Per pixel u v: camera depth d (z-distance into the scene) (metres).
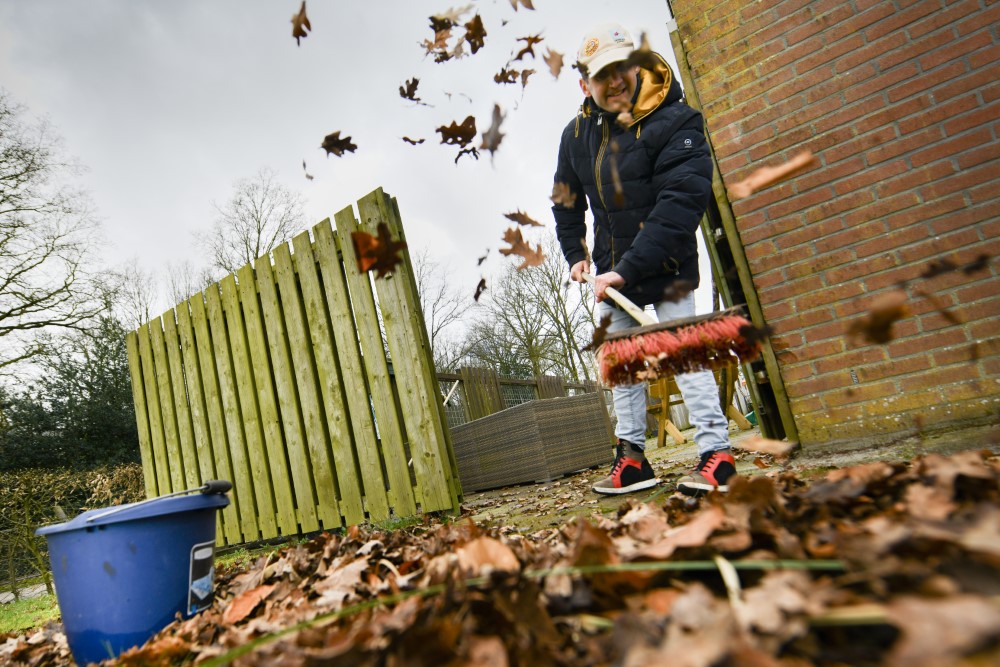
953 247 2.62
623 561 1.01
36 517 7.66
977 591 0.67
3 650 2.27
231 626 1.65
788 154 2.96
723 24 3.13
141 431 5.59
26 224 13.85
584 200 3.07
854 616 0.66
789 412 2.94
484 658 0.76
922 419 2.64
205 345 4.96
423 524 3.42
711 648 0.65
